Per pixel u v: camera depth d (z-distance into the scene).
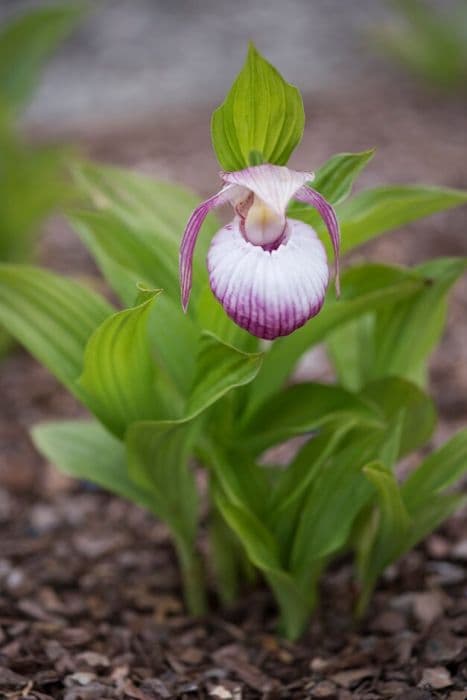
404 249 1.40
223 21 2.94
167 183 0.82
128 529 0.94
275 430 0.77
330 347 0.85
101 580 0.88
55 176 1.32
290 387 0.78
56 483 0.99
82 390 0.76
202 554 0.90
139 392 0.76
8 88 1.31
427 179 1.63
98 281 1.33
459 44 2.09
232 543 0.84
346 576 0.87
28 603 0.85
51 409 1.12
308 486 0.79
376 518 0.83
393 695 0.76
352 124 1.95
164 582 0.88
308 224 0.72
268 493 0.79
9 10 2.87
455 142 1.83
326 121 1.98
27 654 0.79
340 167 0.73
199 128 2.02
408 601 0.84
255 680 0.79
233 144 0.71
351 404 0.77
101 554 0.91
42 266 1.39
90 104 2.28
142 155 1.83
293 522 0.79
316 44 2.67
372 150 0.72
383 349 0.82
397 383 0.79
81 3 1.31
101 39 2.80
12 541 0.92
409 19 2.15
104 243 0.78
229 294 0.68
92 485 0.98
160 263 0.78
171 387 0.81
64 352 0.77
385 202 0.73
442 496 0.79
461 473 0.78
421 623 0.82
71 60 2.64
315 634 0.82
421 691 0.75
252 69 0.69
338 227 0.70
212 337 0.71
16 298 0.77
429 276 0.80
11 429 1.08
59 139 1.96
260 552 0.77
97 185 0.80
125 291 0.77
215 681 0.79
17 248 1.27
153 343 0.77
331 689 0.77
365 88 2.24
